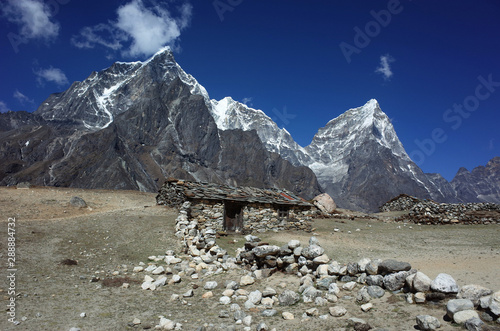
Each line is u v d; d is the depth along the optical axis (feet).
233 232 79.41
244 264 46.88
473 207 102.99
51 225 65.31
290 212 85.35
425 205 107.04
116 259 50.96
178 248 57.47
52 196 106.42
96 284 39.96
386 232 82.12
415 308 26.48
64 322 28.43
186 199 80.28
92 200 111.14
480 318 23.18
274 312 29.48
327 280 34.71
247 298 34.12
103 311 31.35
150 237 62.85
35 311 30.42
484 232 80.38
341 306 29.14
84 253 52.34
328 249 57.93
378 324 24.84
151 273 45.47
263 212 82.53
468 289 25.90
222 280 41.29
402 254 53.21
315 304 30.50
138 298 35.37
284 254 42.80
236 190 89.35
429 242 67.15
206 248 55.01
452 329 22.40
